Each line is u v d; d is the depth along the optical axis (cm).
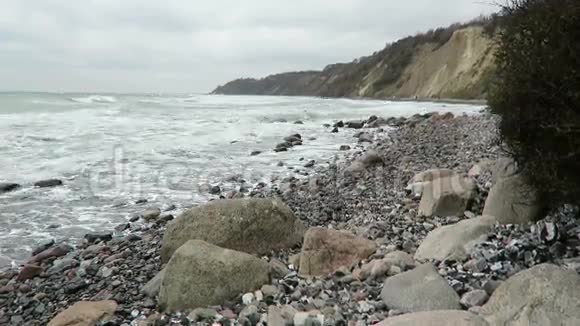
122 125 2594
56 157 1616
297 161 1672
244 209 693
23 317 594
